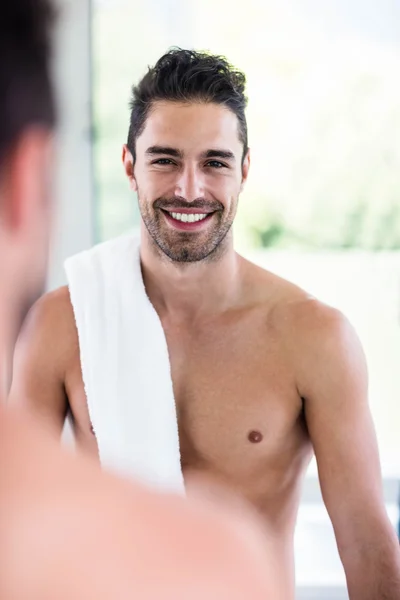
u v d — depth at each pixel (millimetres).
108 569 231
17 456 251
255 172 2898
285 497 1281
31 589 225
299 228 2971
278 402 1251
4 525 237
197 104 1204
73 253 1960
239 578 245
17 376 1310
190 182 1197
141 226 1284
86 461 263
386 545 1141
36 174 244
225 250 1256
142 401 1231
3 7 238
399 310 2824
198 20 2293
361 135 2830
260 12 2684
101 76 2047
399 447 2252
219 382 1267
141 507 251
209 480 1258
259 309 1294
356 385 1229
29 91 238
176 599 231
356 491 1174
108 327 1264
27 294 257
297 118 2809
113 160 2072
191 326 1291
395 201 2883
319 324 1257
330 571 1859
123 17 2062
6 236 246
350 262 2932
